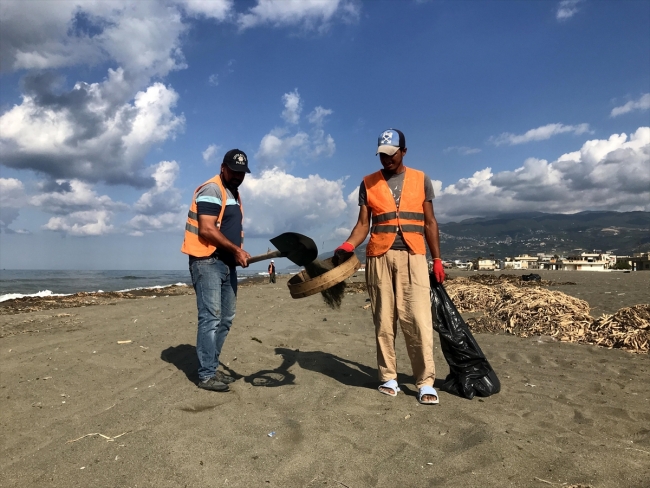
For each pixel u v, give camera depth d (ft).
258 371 15.07
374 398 12.21
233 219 14.01
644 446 9.19
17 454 8.82
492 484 7.52
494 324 24.03
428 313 12.42
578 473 7.90
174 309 31.94
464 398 12.39
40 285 98.99
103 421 10.39
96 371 14.74
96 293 54.13
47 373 14.48
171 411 10.98
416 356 12.41
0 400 11.98
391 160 12.60
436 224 13.30
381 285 12.66
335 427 10.02
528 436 9.50
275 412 11.01
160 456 8.55
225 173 13.85
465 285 34.53
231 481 7.65
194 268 13.38
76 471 8.04
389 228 12.60
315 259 13.26
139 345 18.58
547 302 24.76
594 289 42.50
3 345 18.72
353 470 8.00
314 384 13.50
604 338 19.77
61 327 23.53
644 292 37.76
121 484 7.58
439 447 9.03
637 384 13.83
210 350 13.08
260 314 29.48
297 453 8.68
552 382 14.07
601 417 10.82
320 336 21.65
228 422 10.30
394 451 8.79
